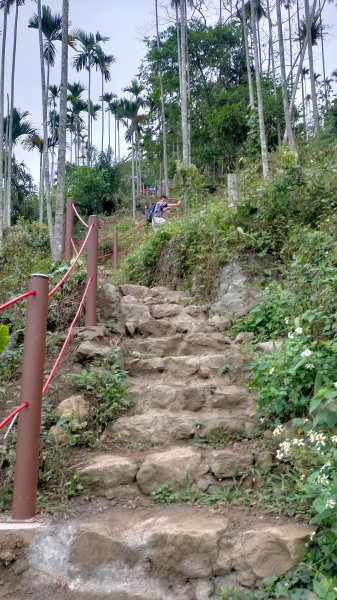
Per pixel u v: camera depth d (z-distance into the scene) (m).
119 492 3.02
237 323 5.07
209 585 2.43
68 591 2.49
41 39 14.77
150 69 21.58
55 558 2.60
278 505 2.74
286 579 2.34
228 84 20.69
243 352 4.36
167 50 20.98
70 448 3.38
